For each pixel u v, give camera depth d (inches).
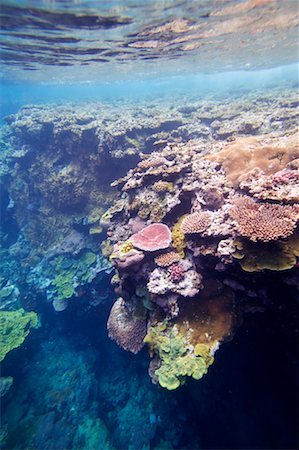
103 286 446.9
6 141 714.2
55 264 507.2
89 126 512.1
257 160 219.9
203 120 526.3
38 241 607.2
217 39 604.4
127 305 270.1
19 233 671.1
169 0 336.5
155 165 286.7
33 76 1000.2
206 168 241.3
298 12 491.8
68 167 560.1
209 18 439.8
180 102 882.1
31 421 365.7
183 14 397.7
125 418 345.4
